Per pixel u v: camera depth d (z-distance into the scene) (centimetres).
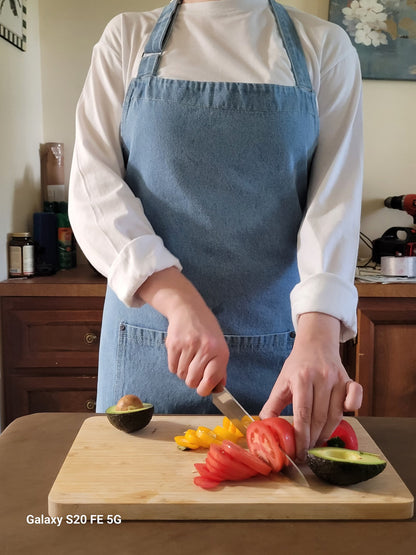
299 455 73
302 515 65
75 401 203
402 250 228
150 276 85
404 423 92
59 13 239
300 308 84
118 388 104
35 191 236
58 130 245
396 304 202
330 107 102
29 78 226
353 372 207
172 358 78
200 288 101
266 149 97
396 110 248
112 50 102
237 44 99
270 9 103
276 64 99
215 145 97
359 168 100
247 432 76
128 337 103
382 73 242
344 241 91
